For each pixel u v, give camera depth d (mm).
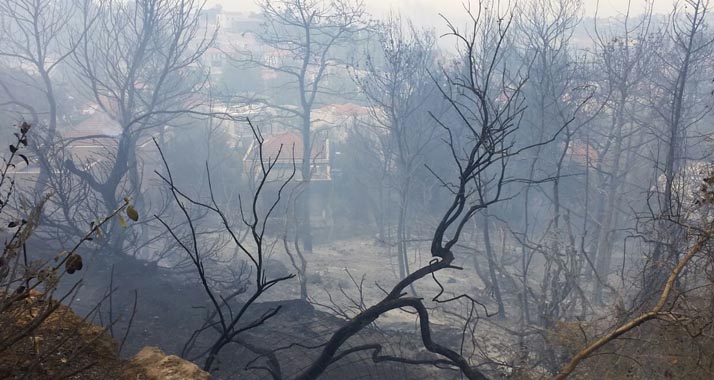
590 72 32844
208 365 8164
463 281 31453
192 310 16141
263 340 14484
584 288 21141
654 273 11242
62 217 22047
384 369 12812
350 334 9594
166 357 4762
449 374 13656
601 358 9539
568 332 10289
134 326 14406
